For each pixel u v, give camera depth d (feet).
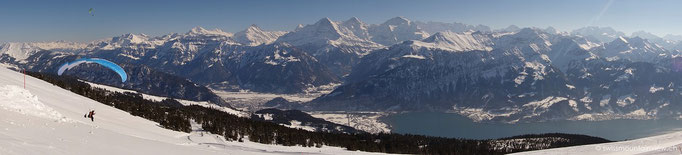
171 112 447.83
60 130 116.47
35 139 88.12
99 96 481.05
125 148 109.40
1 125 98.63
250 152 181.16
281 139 400.67
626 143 270.67
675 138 275.80
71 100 274.77
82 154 85.87
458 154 630.33
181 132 273.33
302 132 558.56
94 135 122.01
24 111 144.87
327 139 504.02
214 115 557.33
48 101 226.17
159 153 116.57
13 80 287.28
